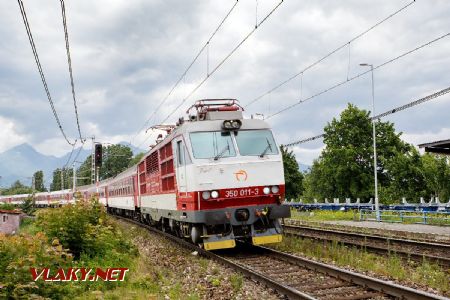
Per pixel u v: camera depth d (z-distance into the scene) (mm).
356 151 48781
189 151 13227
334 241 14148
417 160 40031
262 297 8586
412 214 26359
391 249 13188
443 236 15977
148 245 17000
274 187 13508
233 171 13188
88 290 9141
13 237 9328
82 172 128125
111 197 40344
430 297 7199
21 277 7930
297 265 11266
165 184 16375
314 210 37312
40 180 154500
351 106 50875
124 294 8953
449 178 37125
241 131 13867
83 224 12164
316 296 8367
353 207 33844
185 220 13711
